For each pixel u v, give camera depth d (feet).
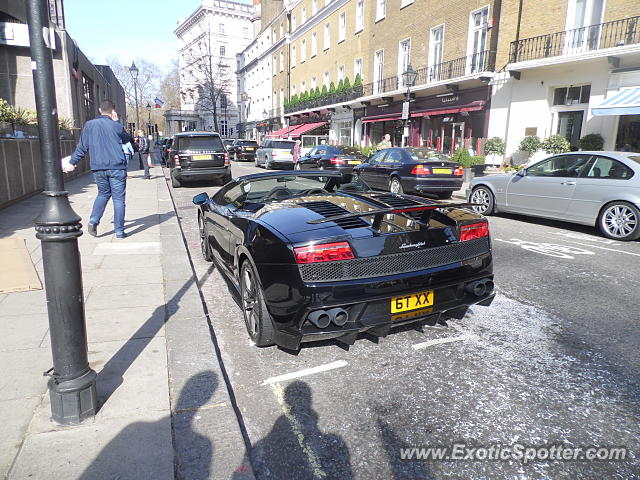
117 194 22.09
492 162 55.21
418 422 8.39
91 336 11.33
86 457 6.93
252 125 184.75
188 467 6.96
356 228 10.03
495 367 10.41
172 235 23.31
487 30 58.34
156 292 14.74
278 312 9.72
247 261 11.28
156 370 9.64
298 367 10.51
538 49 50.42
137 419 7.90
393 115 80.43
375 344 11.63
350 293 9.32
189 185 52.01
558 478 6.97
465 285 10.98
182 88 248.93
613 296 15.19
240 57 208.74
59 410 7.59
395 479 6.98
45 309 12.89
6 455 6.95
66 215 7.06
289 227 10.04
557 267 18.72
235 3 240.73
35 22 6.44
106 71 113.91
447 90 65.16
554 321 13.09
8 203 30.01
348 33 98.84
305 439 7.95
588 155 26.02
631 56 41.45
